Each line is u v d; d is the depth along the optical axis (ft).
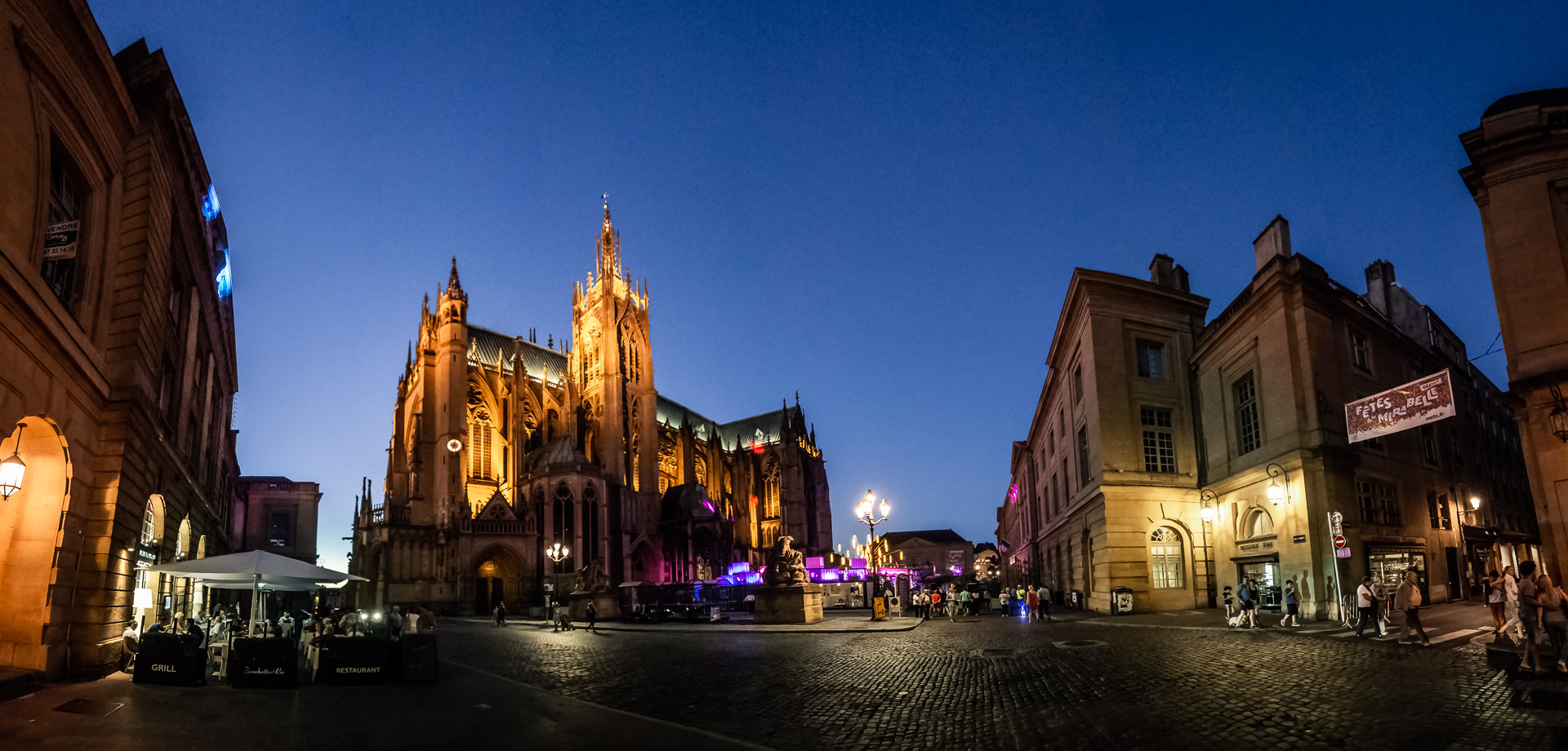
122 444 60.75
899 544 621.72
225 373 143.74
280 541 259.60
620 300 335.26
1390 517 109.50
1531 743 31.78
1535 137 70.44
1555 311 68.33
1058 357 167.53
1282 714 39.01
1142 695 46.16
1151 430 129.80
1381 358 118.93
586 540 263.70
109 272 61.05
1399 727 35.40
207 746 37.81
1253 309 111.14
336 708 48.83
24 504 55.72
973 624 114.93
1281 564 104.17
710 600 204.74
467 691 56.03
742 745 36.76
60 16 48.98
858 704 46.91
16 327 44.68
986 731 38.58
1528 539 155.74
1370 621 82.12
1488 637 67.82
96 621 58.85
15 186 45.39
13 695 50.21
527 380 308.19
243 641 57.72
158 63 63.67
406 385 294.87
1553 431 67.15
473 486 279.08
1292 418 101.50
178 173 74.59
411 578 230.68
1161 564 124.67
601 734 39.96
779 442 407.03
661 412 406.82
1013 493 330.75
